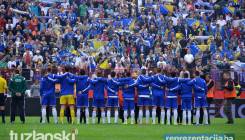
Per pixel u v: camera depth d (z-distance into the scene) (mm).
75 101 42625
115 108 41656
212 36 61844
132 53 57344
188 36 62094
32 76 48844
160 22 62719
